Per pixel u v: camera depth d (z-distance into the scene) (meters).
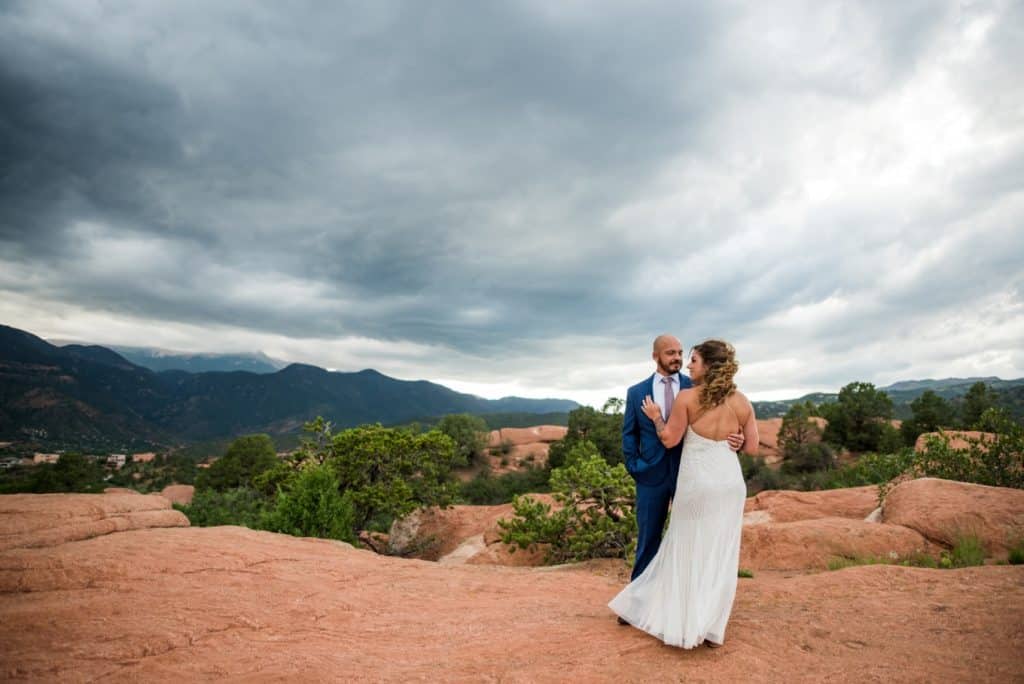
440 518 23.95
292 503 14.76
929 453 14.23
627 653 3.75
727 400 3.84
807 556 11.10
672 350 4.24
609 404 54.09
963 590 4.78
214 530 8.79
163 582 5.84
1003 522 9.91
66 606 4.92
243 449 58.09
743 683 3.16
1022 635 3.60
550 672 3.52
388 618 5.31
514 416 134.25
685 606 3.70
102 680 3.57
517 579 7.16
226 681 3.57
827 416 60.53
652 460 4.14
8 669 3.70
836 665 3.37
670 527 3.95
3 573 5.58
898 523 11.15
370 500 21.58
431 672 3.69
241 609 5.21
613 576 12.29
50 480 53.66
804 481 39.97
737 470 3.85
